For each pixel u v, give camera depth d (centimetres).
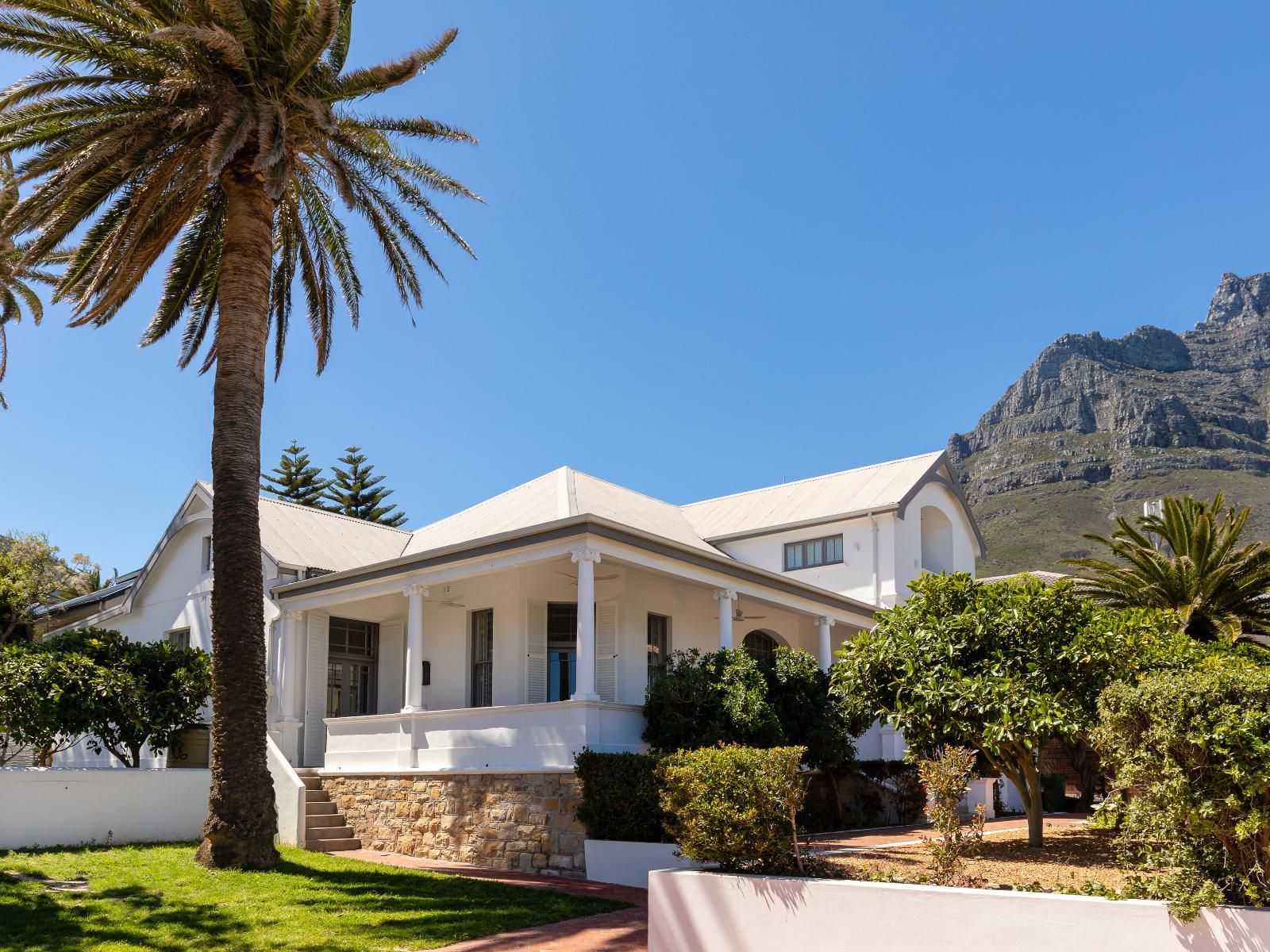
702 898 938
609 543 1625
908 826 1980
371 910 1141
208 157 1390
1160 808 727
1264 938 654
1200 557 2356
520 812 1545
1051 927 742
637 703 1997
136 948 966
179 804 1666
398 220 1697
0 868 1295
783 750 1042
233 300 1461
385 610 2197
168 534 2402
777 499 2934
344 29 1630
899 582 2559
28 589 2781
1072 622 1112
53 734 1661
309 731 2041
